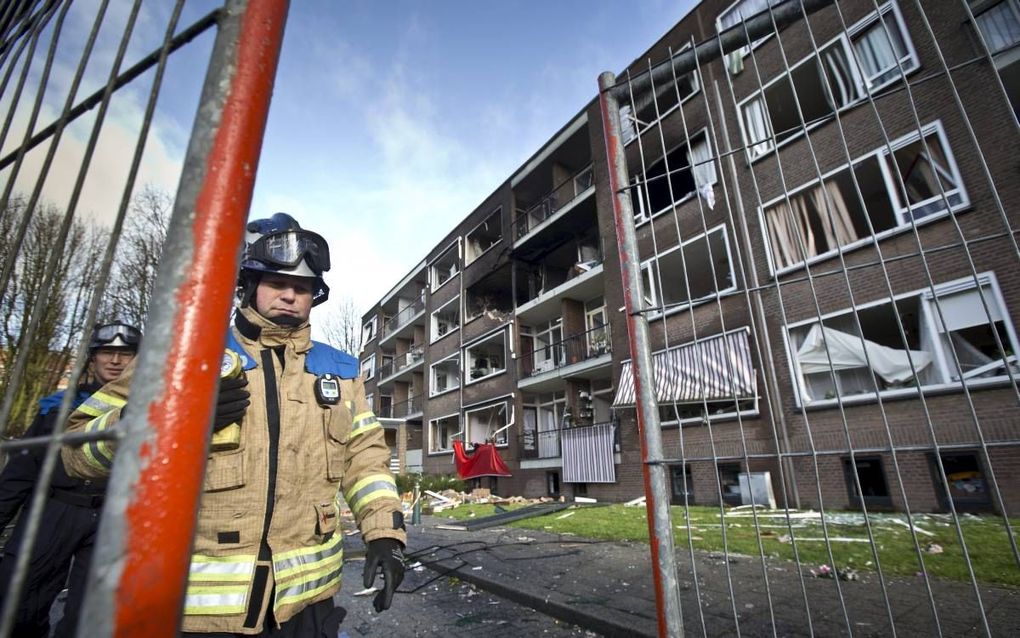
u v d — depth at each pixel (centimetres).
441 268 2491
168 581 59
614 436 1227
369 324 3481
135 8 95
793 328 888
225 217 71
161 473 60
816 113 1036
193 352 65
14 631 235
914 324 787
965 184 732
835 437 802
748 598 352
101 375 288
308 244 176
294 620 151
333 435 171
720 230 1043
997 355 680
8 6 140
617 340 1274
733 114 1077
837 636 279
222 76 77
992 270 696
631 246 201
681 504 994
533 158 1778
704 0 1197
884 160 827
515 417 1662
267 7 84
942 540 491
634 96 223
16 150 106
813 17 973
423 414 2317
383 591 162
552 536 686
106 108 88
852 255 838
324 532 160
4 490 241
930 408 720
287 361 170
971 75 753
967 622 289
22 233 92
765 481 859
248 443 146
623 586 411
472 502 1464
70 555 251
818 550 480
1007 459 644
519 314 1750
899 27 843
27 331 73
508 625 361
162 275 67
